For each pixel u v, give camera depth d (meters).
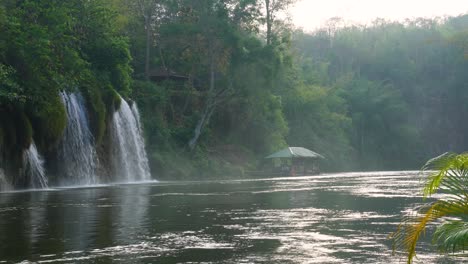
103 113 40.66
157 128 55.94
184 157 56.78
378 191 26.17
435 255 8.58
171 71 66.94
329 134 88.38
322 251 9.01
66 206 17.95
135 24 63.84
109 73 45.44
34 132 33.03
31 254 8.66
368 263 7.91
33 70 31.80
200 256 8.55
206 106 59.88
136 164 47.22
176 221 13.44
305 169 65.12
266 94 64.50
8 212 15.73
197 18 61.97
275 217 14.39
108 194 25.03
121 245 9.62
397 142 104.81
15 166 30.78
